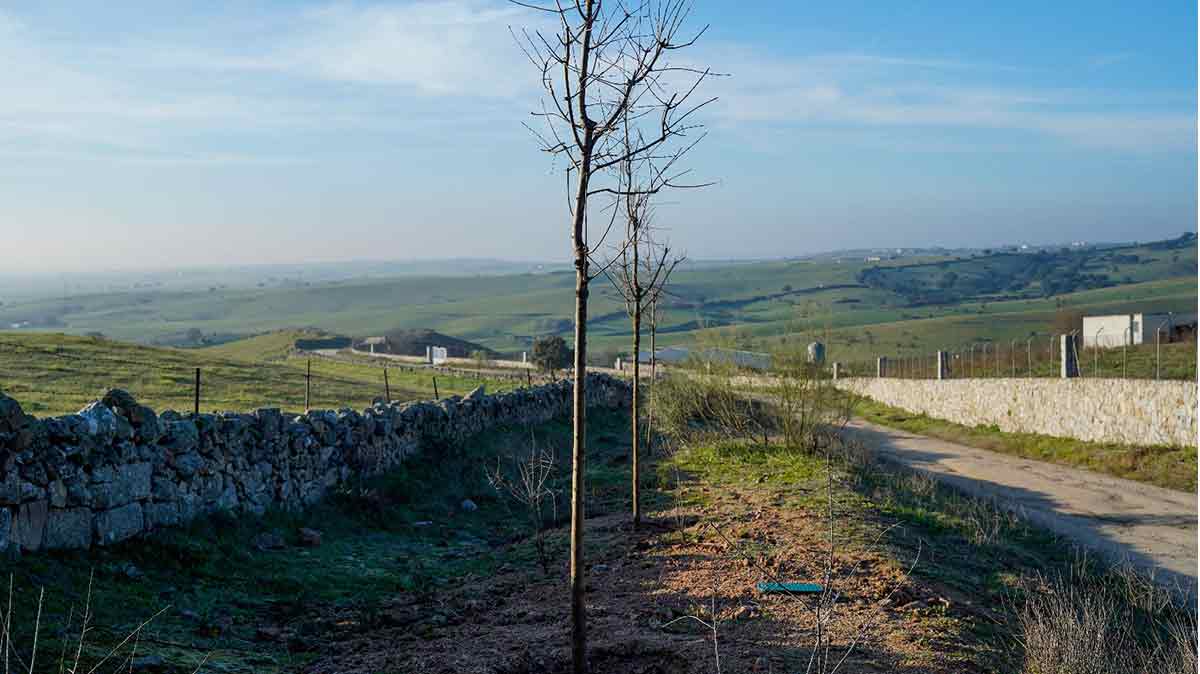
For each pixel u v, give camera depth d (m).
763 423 24.41
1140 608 12.86
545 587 11.23
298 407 30.86
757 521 14.34
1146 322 48.41
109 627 8.84
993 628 9.94
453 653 8.43
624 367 58.50
